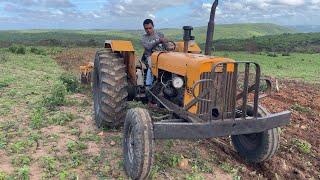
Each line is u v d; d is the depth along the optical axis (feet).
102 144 21.26
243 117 17.34
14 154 19.43
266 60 105.29
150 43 23.77
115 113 22.12
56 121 24.98
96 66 24.47
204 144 22.67
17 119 25.53
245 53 137.80
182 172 18.31
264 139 19.25
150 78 22.79
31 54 86.69
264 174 20.38
